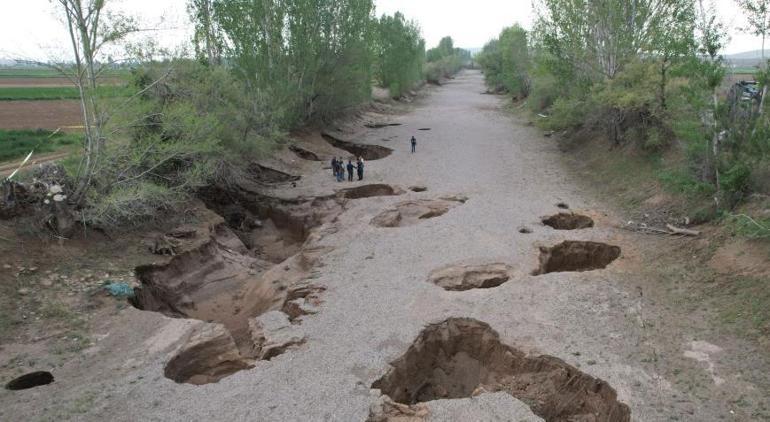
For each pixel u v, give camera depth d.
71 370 12.35
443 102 74.56
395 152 38.03
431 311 14.69
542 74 41.91
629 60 30.19
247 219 26.09
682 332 13.31
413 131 47.69
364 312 14.76
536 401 11.87
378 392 11.20
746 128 18.55
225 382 11.70
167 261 18.36
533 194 26.56
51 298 15.17
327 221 23.86
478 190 27.36
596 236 20.38
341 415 10.50
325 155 38.12
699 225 19.58
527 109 57.38
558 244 19.67
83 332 13.99
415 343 13.28
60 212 17.47
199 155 23.42
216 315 17.72
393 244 20.06
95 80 18.06
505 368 12.96
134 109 19.31
